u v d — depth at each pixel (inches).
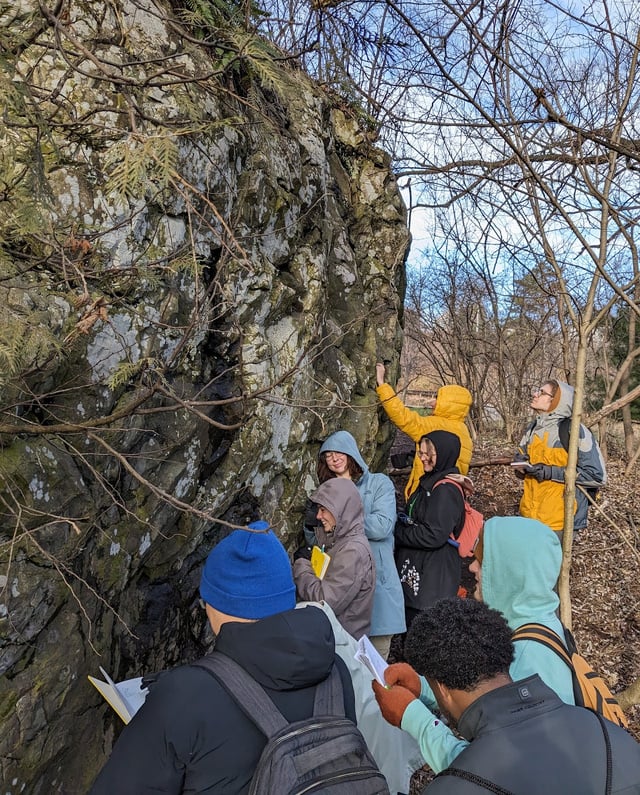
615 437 354.3
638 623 173.3
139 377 79.3
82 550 71.6
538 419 163.6
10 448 60.9
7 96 47.9
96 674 75.9
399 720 66.2
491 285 316.2
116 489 77.7
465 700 52.8
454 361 353.4
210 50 102.7
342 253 163.9
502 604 70.1
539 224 87.2
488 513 235.1
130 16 85.4
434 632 54.9
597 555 208.8
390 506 126.5
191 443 93.4
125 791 46.4
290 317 127.3
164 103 83.7
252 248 111.8
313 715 50.2
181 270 88.7
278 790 45.4
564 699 60.2
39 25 55.4
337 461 126.1
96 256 74.0
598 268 72.8
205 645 105.7
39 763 65.4
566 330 138.9
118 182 42.4
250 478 113.0
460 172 128.6
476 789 46.7
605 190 78.2
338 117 176.9
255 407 106.7
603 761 47.3
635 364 313.0
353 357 161.5
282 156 122.4
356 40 151.6
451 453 132.0
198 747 46.9
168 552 93.4
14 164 54.3
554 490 157.2
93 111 65.4
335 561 105.7
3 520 59.7
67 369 67.8
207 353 100.2
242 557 55.7
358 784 47.8
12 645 61.3
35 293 63.1
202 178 91.8
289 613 53.1
